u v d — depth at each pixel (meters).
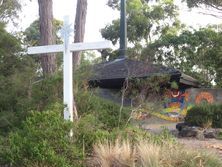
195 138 15.36
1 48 14.48
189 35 32.94
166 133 9.77
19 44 15.02
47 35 15.18
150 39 40.97
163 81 15.91
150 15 40.94
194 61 32.44
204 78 29.44
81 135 8.91
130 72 20.69
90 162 8.46
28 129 8.48
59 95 11.16
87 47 9.84
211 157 8.48
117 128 10.12
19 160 8.11
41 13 15.30
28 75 12.16
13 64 14.42
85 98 11.35
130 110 12.24
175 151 8.29
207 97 25.06
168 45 33.59
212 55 27.09
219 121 17.19
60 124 8.54
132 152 8.36
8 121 10.88
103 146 8.44
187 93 25.11
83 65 13.05
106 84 21.83
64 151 8.36
